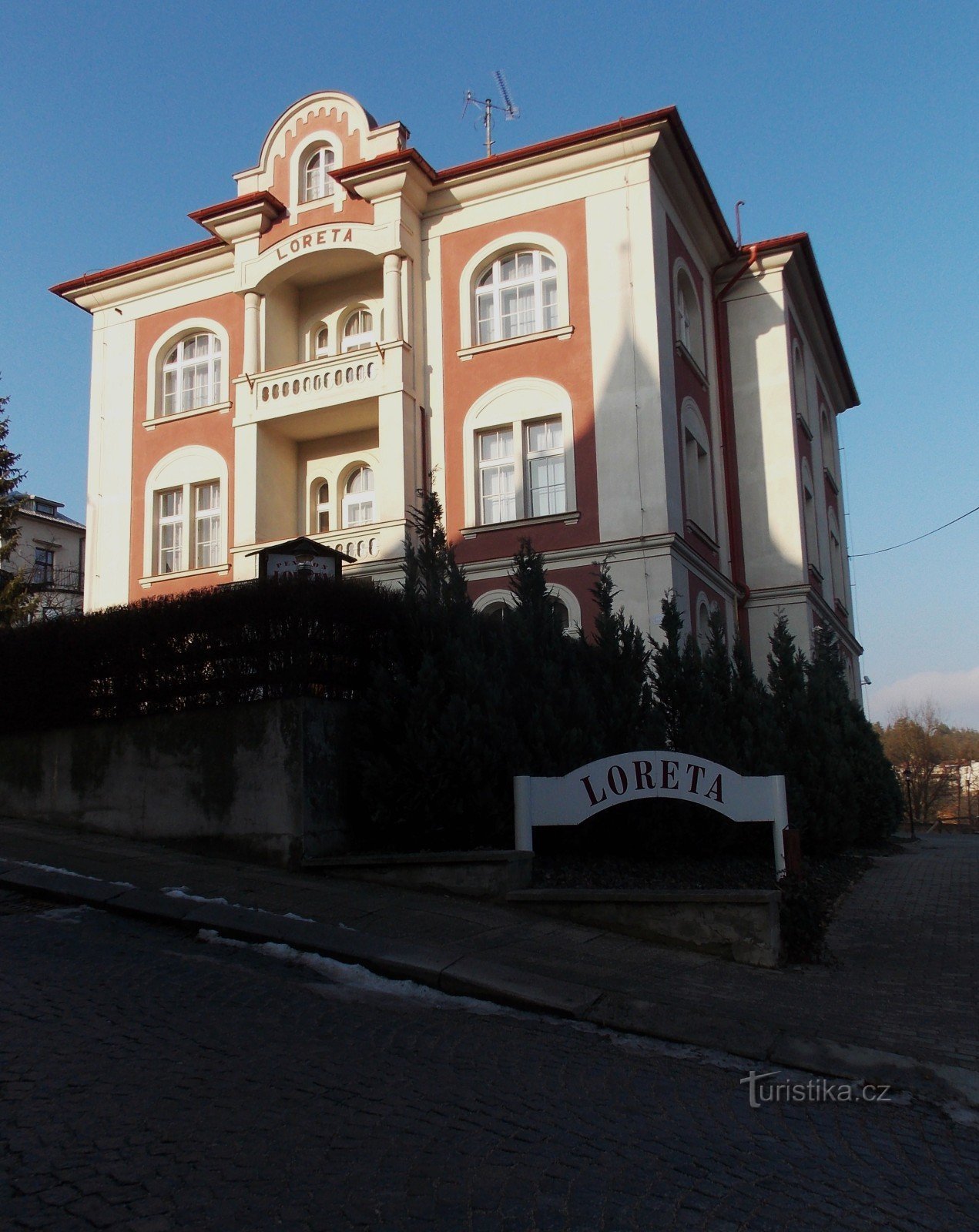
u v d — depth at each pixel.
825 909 10.16
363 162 20.78
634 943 8.75
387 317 20.64
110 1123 4.63
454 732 10.27
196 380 23.73
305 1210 3.95
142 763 11.36
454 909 9.11
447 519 20.31
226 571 21.80
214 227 22.56
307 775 10.32
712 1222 4.07
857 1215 4.27
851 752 18.11
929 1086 6.02
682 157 20.50
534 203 20.67
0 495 28.50
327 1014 6.48
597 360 19.64
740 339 24.39
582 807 9.89
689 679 12.47
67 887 9.00
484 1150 4.57
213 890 9.14
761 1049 6.43
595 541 19.03
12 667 12.67
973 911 11.91
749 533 23.81
